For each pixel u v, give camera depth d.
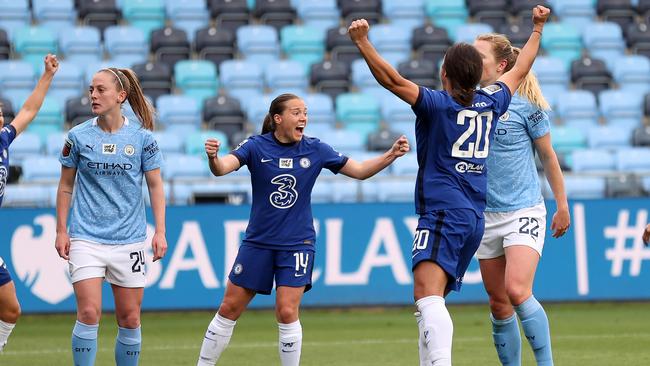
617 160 56.44
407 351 33.38
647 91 67.62
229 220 43.84
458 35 68.06
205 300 43.50
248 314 46.31
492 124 20.77
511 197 23.20
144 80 61.84
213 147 22.22
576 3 73.69
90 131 23.20
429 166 20.50
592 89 66.44
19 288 42.50
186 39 65.62
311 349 34.00
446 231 20.19
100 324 42.31
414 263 20.42
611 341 35.75
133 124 23.77
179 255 43.47
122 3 70.00
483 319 43.31
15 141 55.34
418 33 67.62
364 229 44.75
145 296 43.09
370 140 56.59
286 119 23.58
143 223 23.59
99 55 65.31
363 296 44.53
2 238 42.47
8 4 67.75
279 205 23.67
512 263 22.81
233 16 69.06
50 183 44.22
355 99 62.03
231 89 63.62
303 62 66.62
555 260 45.69
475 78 20.22
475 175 20.61
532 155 23.75
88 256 22.75
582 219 45.97
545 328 22.72
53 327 41.88
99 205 23.02
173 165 52.62
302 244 23.81
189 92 63.19
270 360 31.42
